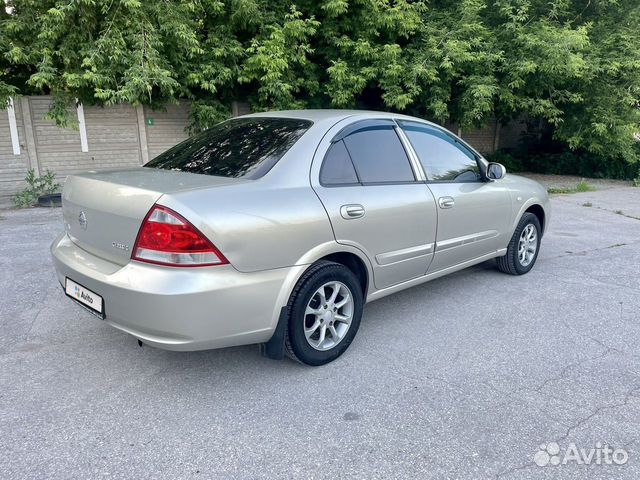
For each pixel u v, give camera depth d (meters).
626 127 12.18
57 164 10.58
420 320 4.10
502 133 16.73
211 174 3.16
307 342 3.17
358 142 3.57
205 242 2.60
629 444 2.56
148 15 8.52
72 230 3.26
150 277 2.59
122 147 11.05
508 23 10.42
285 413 2.79
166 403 2.88
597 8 11.85
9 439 2.54
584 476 2.32
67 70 8.37
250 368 3.29
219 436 2.59
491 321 4.09
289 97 9.91
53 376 3.16
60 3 7.82
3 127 10.03
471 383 3.12
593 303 4.52
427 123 4.24
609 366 3.36
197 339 2.66
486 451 2.49
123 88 8.09
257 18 9.41
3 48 8.21
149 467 2.36
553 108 11.44
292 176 3.08
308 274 3.09
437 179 4.11
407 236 3.74
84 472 2.32
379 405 2.87
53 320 3.99
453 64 10.20
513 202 4.91
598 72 11.50
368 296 3.64
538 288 4.91
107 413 2.78
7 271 5.14
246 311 2.78
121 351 3.51
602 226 8.02
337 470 2.35
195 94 10.72
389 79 9.99
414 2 10.57
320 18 10.27
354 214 3.28
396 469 2.35
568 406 2.88
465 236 4.36
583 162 14.71
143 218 2.64
